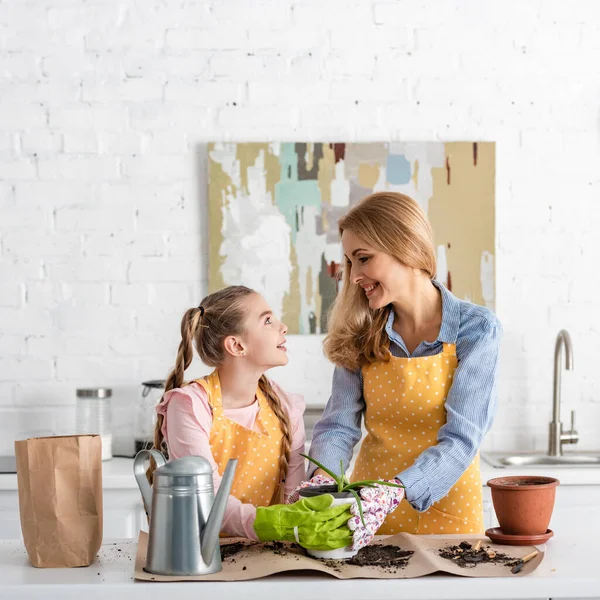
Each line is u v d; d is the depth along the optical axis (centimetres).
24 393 329
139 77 331
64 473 158
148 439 318
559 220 334
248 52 332
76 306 330
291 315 331
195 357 330
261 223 330
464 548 165
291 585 143
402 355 210
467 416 191
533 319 333
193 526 149
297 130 332
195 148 331
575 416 333
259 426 196
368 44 332
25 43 330
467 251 330
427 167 330
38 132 330
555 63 334
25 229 329
